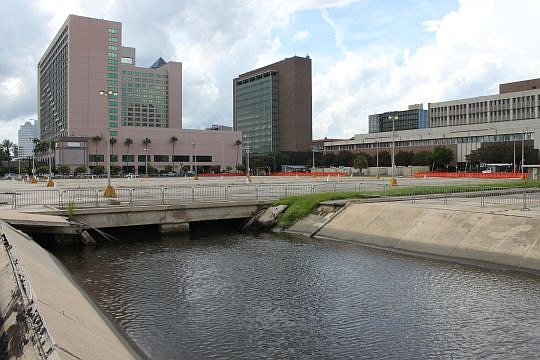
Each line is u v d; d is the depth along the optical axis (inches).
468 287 756.6
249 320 625.0
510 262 888.9
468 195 1665.8
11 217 1093.1
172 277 851.4
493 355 505.4
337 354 516.7
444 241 1035.3
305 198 1535.4
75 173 5669.3
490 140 5374.0
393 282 795.4
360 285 780.6
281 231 1417.3
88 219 1250.0
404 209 1253.7
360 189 1934.1
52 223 1104.2
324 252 1066.7
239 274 869.2
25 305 435.8
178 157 7101.4
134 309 671.8
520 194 1716.3
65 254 1072.2
